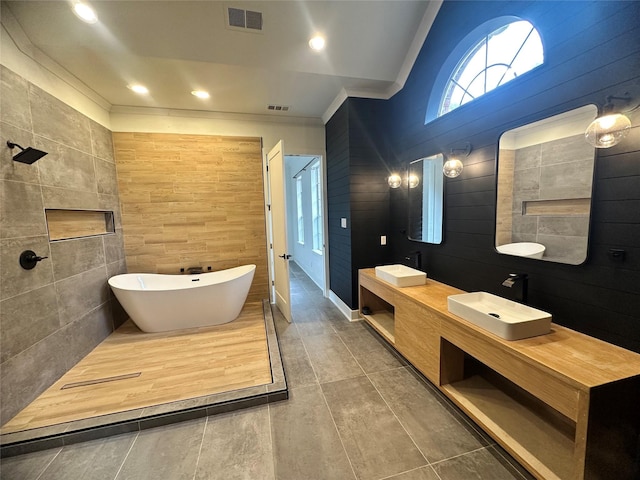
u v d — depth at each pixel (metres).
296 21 2.13
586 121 1.35
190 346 2.64
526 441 1.40
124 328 3.08
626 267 1.24
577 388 1.05
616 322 1.28
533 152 1.62
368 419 1.75
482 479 1.35
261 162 3.76
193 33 2.12
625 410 1.10
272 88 2.88
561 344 1.32
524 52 1.73
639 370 1.11
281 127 3.78
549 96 1.50
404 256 3.04
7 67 1.83
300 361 2.44
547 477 1.20
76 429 1.62
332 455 1.50
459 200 2.22
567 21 1.39
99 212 2.98
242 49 2.28
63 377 2.16
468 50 2.13
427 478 1.36
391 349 2.63
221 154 3.61
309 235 5.70
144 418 1.71
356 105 3.01
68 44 2.06
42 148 2.13
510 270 1.81
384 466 1.43
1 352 1.68
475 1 1.91
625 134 1.14
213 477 1.40
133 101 3.11
